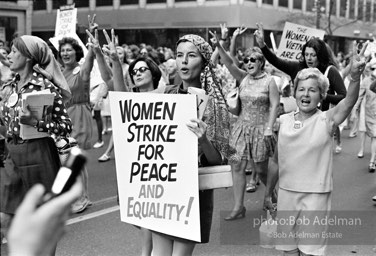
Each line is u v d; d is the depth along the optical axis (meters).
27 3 19.84
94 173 8.05
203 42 3.28
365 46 3.42
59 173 1.07
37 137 3.71
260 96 5.64
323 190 3.52
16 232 0.94
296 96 3.60
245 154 5.69
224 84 8.30
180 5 33.75
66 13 7.99
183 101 2.99
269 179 4.66
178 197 3.04
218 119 3.19
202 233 3.22
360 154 9.55
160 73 4.24
